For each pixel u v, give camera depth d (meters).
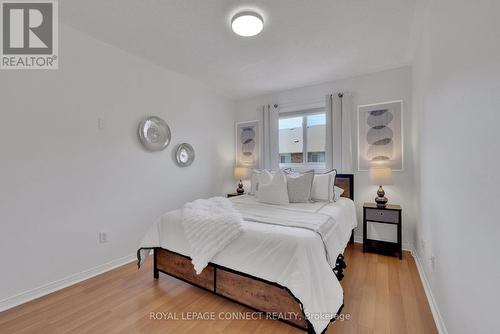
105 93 2.41
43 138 1.97
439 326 1.46
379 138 3.09
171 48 2.51
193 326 1.55
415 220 2.71
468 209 1.01
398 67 2.96
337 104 3.31
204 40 2.34
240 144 4.40
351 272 2.30
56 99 2.05
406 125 2.93
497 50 0.76
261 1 1.76
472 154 0.96
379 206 2.80
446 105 1.31
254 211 2.23
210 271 1.82
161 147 2.98
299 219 1.87
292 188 2.74
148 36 2.28
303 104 3.68
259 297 1.58
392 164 3.01
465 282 1.05
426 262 1.98
